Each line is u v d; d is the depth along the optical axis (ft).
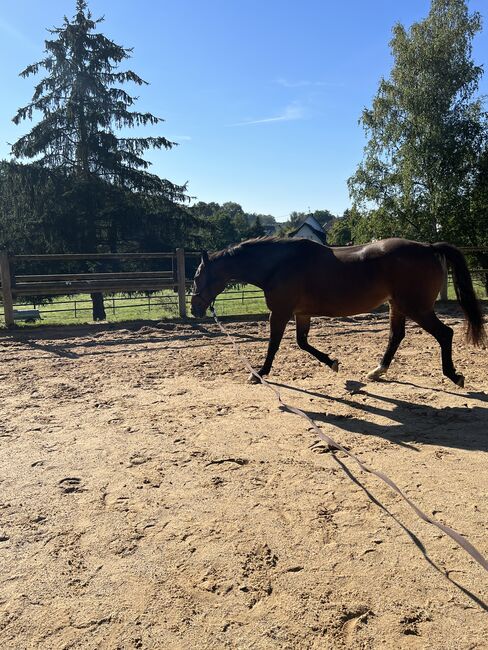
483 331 16.83
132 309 56.29
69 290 32.12
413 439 13.16
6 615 7.02
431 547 8.41
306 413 15.37
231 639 6.53
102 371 20.97
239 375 19.99
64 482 11.05
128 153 59.67
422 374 19.44
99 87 57.72
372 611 6.97
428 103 69.10
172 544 8.64
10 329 30.66
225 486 10.73
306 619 6.84
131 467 11.76
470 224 67.21
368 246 16.71
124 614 7.00
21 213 57.57
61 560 8.25
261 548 8.46
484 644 6.34
